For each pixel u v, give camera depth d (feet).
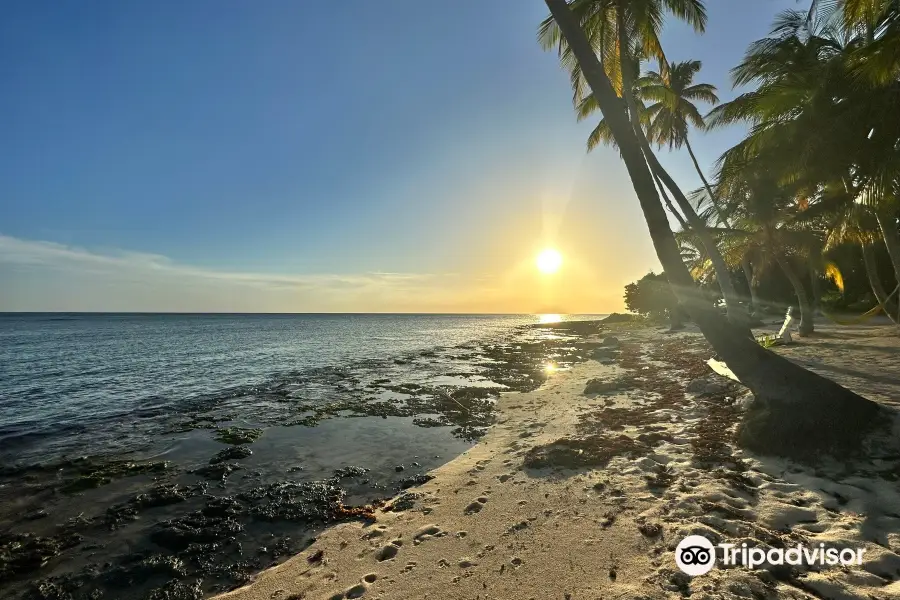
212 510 22.81
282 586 15.47
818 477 18.17
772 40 55.21
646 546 14.57
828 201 57.93
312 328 284.61
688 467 21.22
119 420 44.09
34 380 70.90
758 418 22.49
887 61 33.76
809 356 45.37
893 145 39.86
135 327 295.28
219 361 95.25
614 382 47.21
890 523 14.40
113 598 16.12
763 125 47.34
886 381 30.66
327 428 38.78
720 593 11.46
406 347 128.77
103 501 24.63
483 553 15.58
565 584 13.07
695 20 49.03
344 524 20.25
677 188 53.11
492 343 140.05
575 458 23.93
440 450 31.30
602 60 51.08
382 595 13.79
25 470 29.99
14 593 16.63
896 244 50.26
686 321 153.28
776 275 136.56
